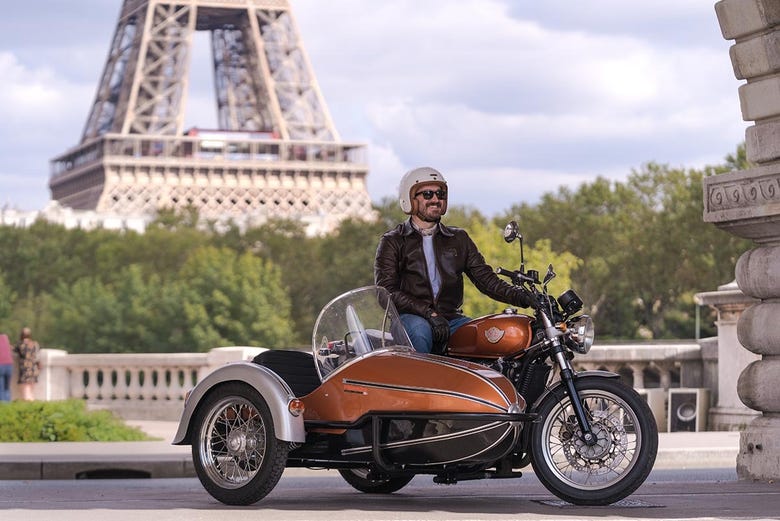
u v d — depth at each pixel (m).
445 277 10.20
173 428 26.56
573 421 9.49
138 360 31.19
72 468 16.23
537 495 10.69
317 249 121.19
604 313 108.31
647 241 98.50
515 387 9.56
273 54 154.25
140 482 14.95
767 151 11.73
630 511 9.05
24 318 100.62
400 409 9.41
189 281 99.75
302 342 112.69
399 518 8.61
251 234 127.38
